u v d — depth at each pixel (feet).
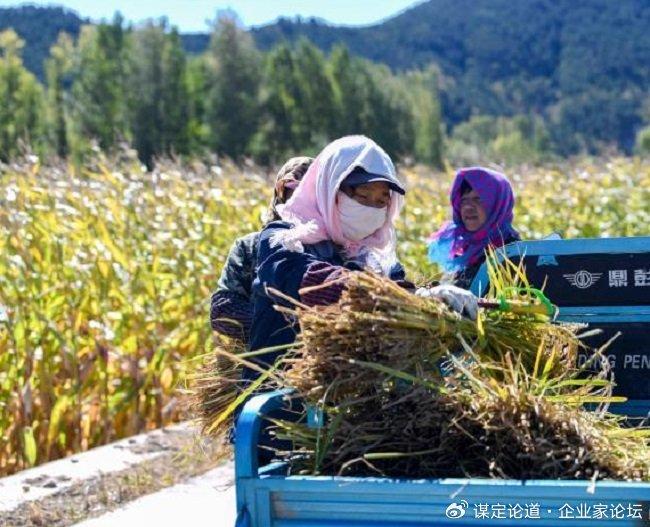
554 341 12.02
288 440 11.73
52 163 39.65
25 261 27.32
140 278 30.42
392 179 12.50
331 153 12.60
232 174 45.06
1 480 22.21
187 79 249.96
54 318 27.40
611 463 10.42
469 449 10.91
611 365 15.19
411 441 10.96
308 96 263.70
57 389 26.12
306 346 11.08
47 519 19.93
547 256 15.48
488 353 11.52
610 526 9.40
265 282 12.32
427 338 10.98
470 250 19.56
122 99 240.73
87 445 26.55
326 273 11.68
